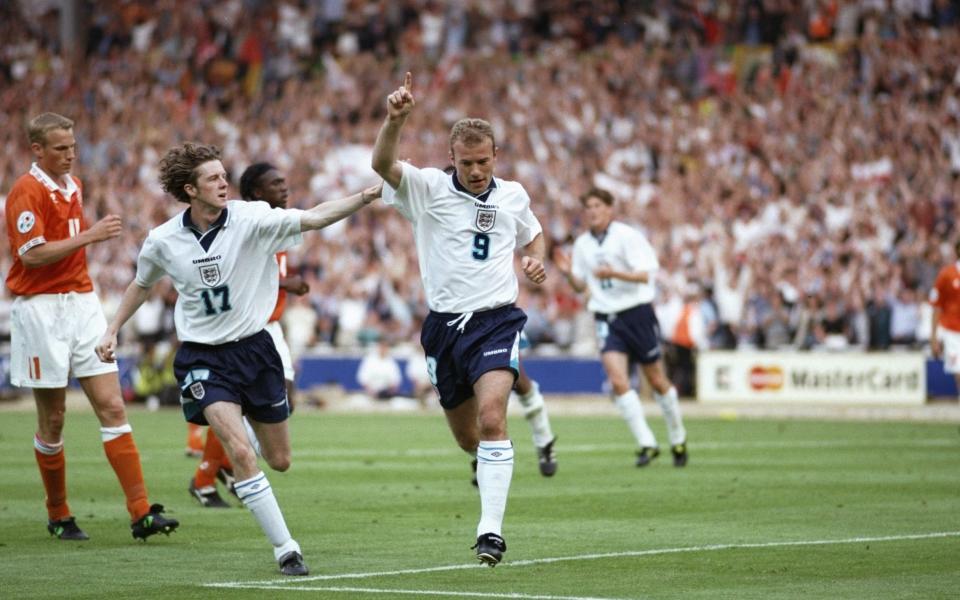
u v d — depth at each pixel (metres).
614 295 40.56
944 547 24.16
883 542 24.77
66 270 25.69
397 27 104.50
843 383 70.94
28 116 104.50
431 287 22.72
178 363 22.64
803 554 23.34
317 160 95.88
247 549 24.41
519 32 101.81
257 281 22.58
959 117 86.31
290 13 106.69
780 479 36.50
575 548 24.16
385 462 42.66
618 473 38.41
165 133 101.12
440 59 101.69
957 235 78.44
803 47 93.62
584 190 88.06
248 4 107.44
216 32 107.19
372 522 28.08
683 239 80.31
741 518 28.39
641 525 27.34
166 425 61.91
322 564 22.50
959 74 88.06
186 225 22.42
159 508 25.23
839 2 94.50
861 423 61.16
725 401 73.19
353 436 54.44
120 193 96.06
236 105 103.38
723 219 82.75
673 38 97.94
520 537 25.62
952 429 57.09
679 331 74.38
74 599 19.42
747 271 77.81
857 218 79.50
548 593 19.52
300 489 34.75
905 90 88.62
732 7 96.62
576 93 94.44
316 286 84.38
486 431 21.50
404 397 77.62
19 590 20.22
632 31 99.31
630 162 89.81
